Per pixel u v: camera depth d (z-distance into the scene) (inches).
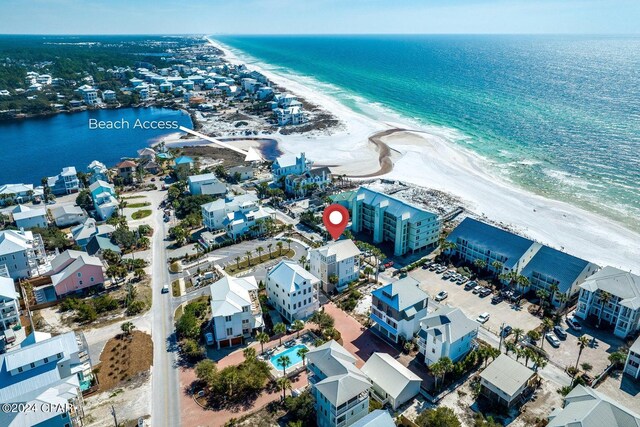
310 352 3065.9
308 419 2861.7
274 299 4097.0
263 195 6855.3
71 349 3100.4
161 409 3004.4
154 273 4781.0
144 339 3708.2
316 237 5467.5
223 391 3132.4
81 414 2881.4
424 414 2802.7
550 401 3004.4
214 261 4963.1
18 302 4109.3
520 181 7062.0
